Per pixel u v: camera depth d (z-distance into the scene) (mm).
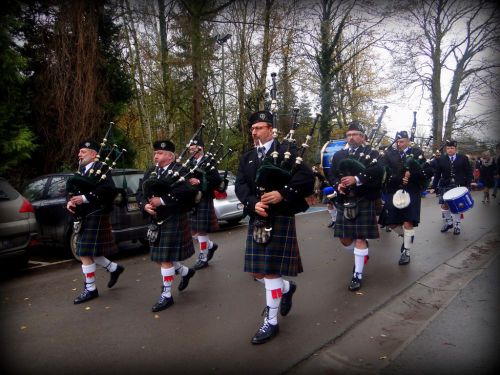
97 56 8008
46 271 4504
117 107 8570
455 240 5418
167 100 11320
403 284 3607
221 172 7082
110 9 8609
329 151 6723
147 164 10438
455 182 6070
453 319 2719
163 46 10453
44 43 7422
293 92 12930
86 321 2951
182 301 3322
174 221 3172
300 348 2424
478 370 2061
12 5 6613
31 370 2240
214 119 12156
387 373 2088
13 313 3162
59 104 7355
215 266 4441
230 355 2359
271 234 2480
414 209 4223
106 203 3438
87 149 3441
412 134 4582
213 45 10820
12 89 6605
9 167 6551
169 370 2209
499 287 3340
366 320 2826
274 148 2541
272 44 11531
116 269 3678
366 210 3525
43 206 5086
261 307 3119
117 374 2188
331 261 4500
